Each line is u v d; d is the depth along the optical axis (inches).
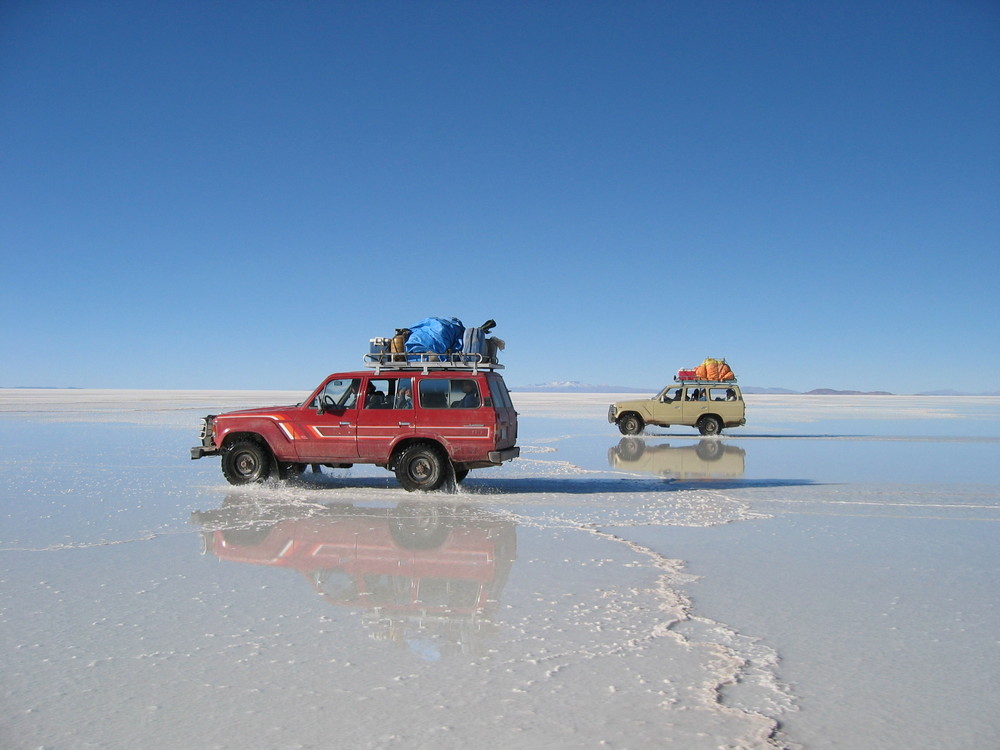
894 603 233.6
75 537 327.3
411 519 376.2
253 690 166.2
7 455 684.7
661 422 991.6
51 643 195.3
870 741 144.9
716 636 202.5
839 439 968.3
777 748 141.9
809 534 339.9
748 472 590.6
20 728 148.9
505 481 532.4
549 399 3860.7
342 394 490.3
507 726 149.7
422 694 164.4
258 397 3009.4
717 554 299.3
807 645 196.2
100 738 144.9
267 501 433.7
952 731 149.2
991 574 269.1
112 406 1934.1
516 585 251.9
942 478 550.6
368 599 235.0
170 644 194.7
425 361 483.8
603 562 285.0
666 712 156.3
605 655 187.9
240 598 235.6
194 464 620.4
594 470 600.4
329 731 147.5
